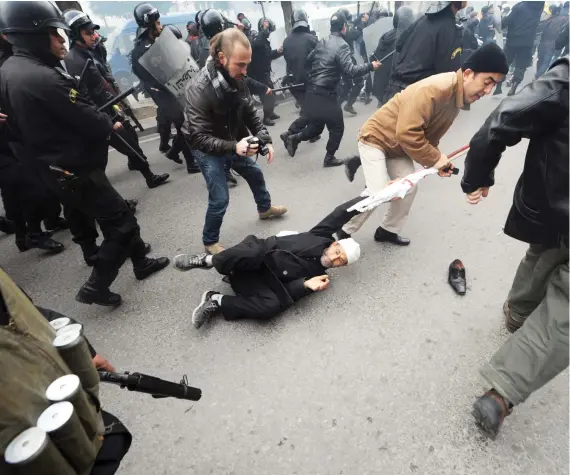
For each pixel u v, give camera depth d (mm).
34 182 2840
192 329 2197
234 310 2133
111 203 2145
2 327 643
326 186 3801
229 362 1959
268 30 5871
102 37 3916
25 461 555
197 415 1715
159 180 4254
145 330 2238
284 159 4637
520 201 1351
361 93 7586
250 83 4805
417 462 1443
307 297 2318
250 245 2205
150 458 1568
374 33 6168
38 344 699
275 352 1980
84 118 1873
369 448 1506
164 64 3316
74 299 2574
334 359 1900
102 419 870
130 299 2494
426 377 1760
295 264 2176
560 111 1096
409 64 3668
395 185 2162
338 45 3754
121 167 4965
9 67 1763
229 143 2248
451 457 1445
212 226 2691
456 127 5078
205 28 3402
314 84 3865
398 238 2707
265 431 1613
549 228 1274
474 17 7438
